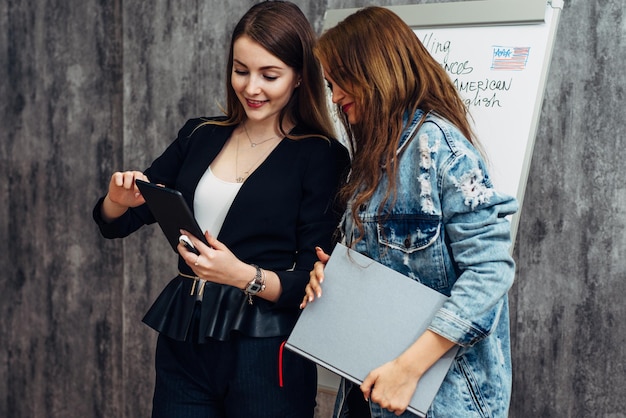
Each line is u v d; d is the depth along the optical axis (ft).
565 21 7.73
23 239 10.96
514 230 6.38
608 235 7.76
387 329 4.96
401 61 5.09
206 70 9.55
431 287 5.01
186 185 6.19
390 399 4.77
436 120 4.96
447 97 5.18
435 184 4.83
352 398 5.72
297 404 5.97
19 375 11.25
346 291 5.11
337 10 7.41
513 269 4.78
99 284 10.62
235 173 6.14
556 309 8.05
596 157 7.74
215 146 6.26
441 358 4.84
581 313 7.95
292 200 5.96
